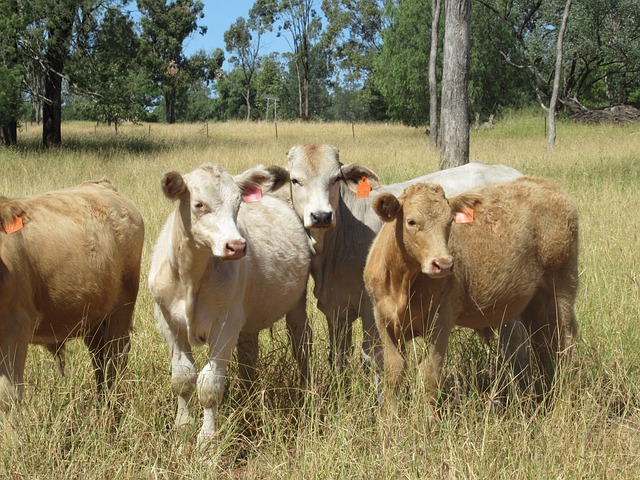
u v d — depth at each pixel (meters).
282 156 23.14
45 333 5.93
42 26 27.94
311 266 6.74
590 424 5.32
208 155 23.72
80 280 5.89
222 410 5.75
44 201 6.04
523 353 6.81
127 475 4.75
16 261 5.40
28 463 4.81
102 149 27.06
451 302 5.64
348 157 22.25
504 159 21.11
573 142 29.00
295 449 5.34
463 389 6.02
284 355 6.55
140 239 6.66
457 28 14.51
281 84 97.50
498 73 43.38
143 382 5.80
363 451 5.09
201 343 5.46
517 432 5.16
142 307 7.51
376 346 6.34
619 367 6.10
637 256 9.09
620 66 44.38
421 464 4.83
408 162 20.11
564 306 6.32
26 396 5.36
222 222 5.03
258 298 5.99
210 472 4.89
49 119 30.23
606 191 13.85
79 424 5.33
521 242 6.02
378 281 5.64
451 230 5.74
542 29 42.03
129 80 32.25
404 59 45.28
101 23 30.30
